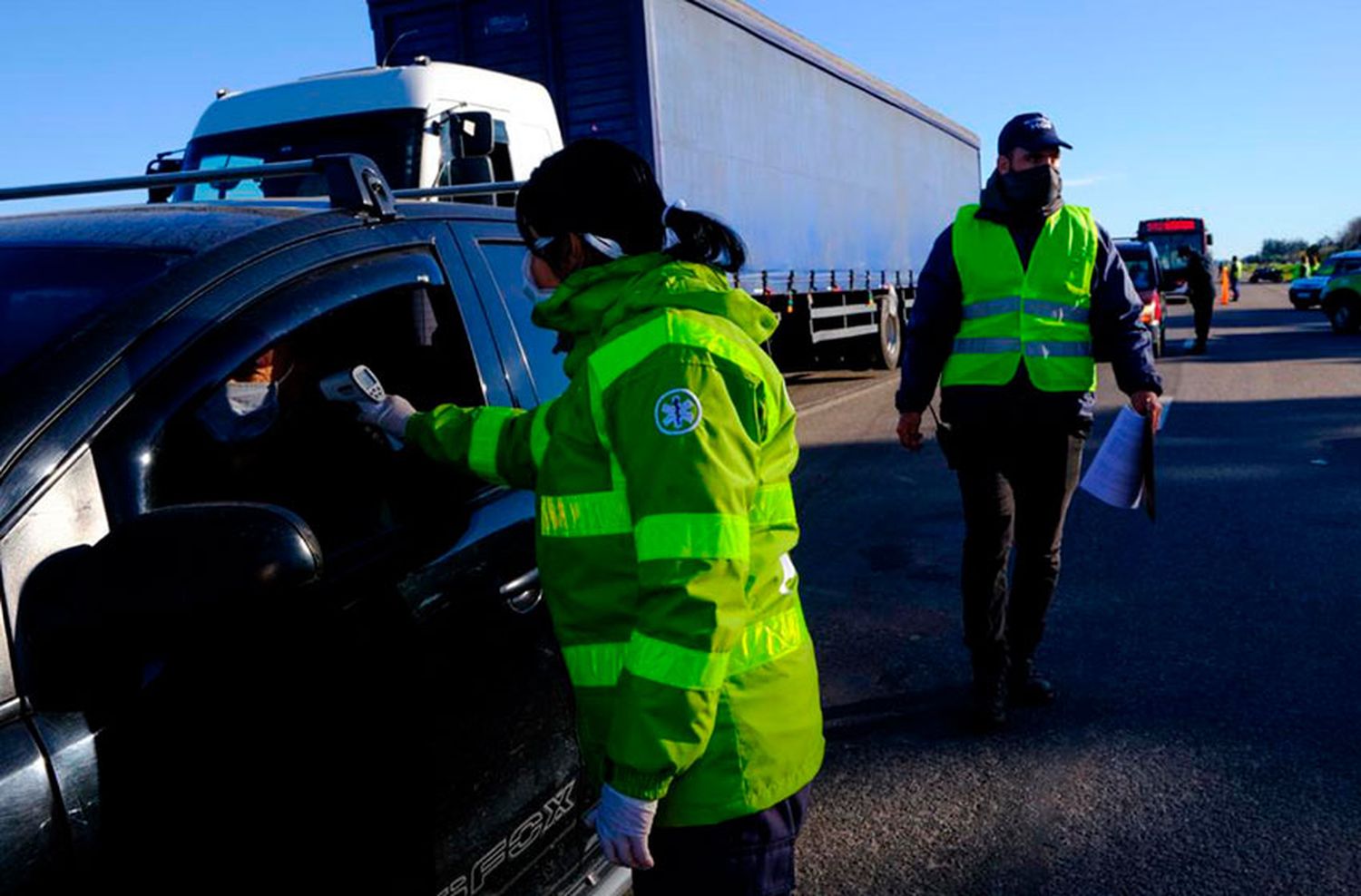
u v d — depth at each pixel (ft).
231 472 6.28
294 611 5.90
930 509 24.72
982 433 12.63
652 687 5.10
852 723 13.67
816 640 16.47
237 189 23.67
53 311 6.01
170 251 6.54
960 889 10.21
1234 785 11.83
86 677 4.91
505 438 6.49
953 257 12.73
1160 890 10.10
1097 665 15.19
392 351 7.80
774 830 5.87
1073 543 21.35
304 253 6.95
